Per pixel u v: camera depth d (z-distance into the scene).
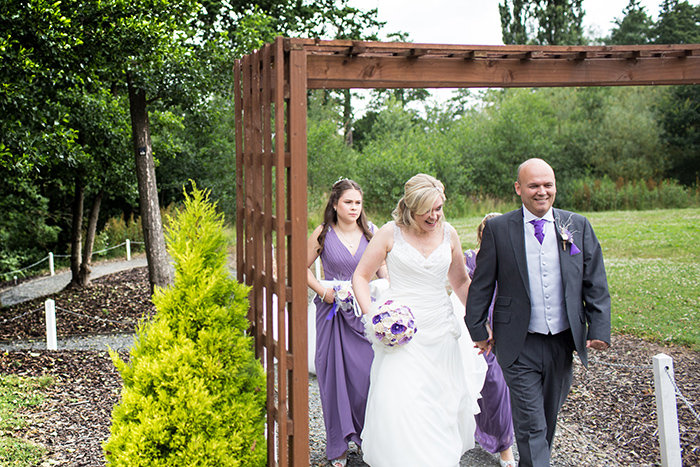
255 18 11.91
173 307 2.81
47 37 7.38
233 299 3.01
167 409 2.66
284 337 2.70
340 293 4.02
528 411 3.19
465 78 3.06
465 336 3.97
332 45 2.68
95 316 11.14
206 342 2.74
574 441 4.41
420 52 2.87
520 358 3.30
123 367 2.81
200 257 2.90
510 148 25.83
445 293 3.64
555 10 31.52
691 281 9.64
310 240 4.52
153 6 8.92
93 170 12.95
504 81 3.13
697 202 21.44
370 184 21.20
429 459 3.17
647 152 24.91
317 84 2.93
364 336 4.05
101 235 21.38
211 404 2.67
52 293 14.20
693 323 7.46
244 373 2.87
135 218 25.22
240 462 2.75
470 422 3.67
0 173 11.40
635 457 4.10
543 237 3.31
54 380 6.29
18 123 8.20
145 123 11.14
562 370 3.34
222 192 20.94
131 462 2.58
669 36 31.17
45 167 12.32
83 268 14.18
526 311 3.28
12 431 4.63
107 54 8.77
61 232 21.16
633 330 7.45
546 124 26.50
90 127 12.20
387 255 3.65
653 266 11.07
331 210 4.50
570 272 3.25
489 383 3.86
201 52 11.05
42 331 10.26
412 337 3.42
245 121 3.27
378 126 28.59
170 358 2.67
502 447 3.91
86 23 8.30
